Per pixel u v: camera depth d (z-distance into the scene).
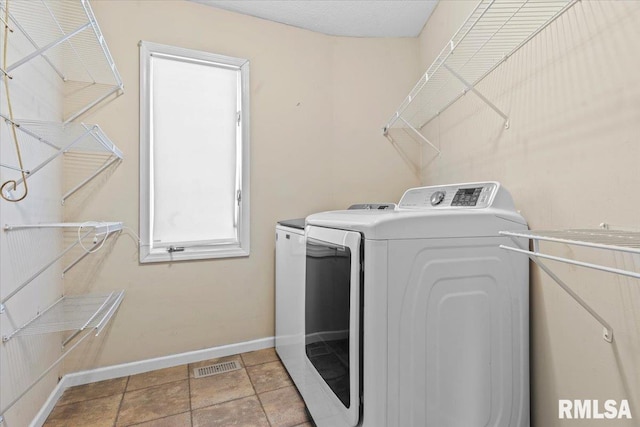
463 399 1.08
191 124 2.10
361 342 0.98
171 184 2.05
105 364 1.84
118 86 1.88
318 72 2.39
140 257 1.92
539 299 1.22
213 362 2.03
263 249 2.24
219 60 2.11
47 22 1.52
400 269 0.97
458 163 1.85
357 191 2.43
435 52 2.13
